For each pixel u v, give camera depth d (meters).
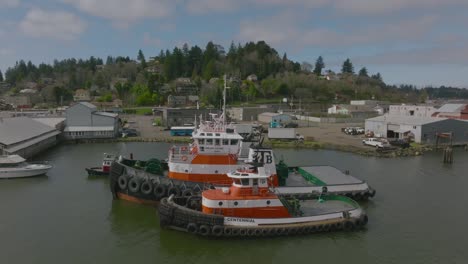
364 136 69.38
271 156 26.16
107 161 37.12
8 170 35.22
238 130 68.38
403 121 64.50
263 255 20.08
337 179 29.53
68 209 26.95
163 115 86.50
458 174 39.38
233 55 196.12
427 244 21.67
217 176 26.62
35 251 20.31
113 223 24.25
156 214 25.64
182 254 20.17
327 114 109.19
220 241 21.08
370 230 23.34
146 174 26.81
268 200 21.72
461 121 61.88
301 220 21.89
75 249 20.61
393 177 37.81
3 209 26.91
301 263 19.42
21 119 56.16
